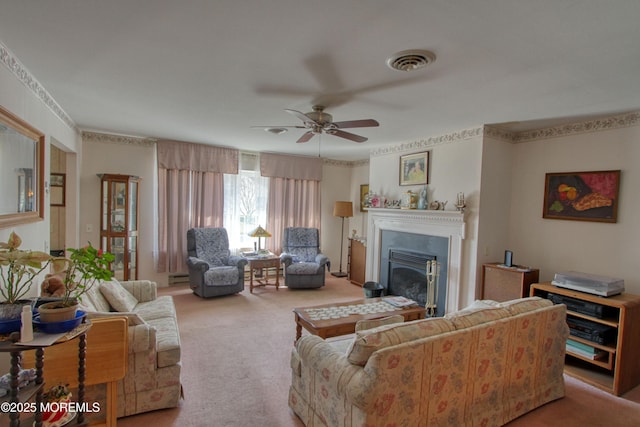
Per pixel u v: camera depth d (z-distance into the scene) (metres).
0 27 1.82
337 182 6.84
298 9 1.59
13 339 1.39
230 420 2.14
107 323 1.94
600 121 3.28
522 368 2.18
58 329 1.48
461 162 3.92
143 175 5.01
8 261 1.47
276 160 6.05
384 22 1.68
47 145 2.89
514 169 3.96
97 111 3.49
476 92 2.64
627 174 3.09
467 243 3.85
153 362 2.16
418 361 1.67
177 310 4.20
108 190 4.49
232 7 1.59
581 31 1.71
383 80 2.44
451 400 1.84
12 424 1.41
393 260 4.86
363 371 1.63
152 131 4.48
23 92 2.35
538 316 2.21
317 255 5.75
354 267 5.87
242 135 4.61
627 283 3.09
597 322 2.75
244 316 4.03
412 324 1.80
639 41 1.79
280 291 5.25
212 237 5.31
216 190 5.54
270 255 5.36
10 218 2.06
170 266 5.22
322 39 1.88
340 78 2.43
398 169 4.87
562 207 3.54
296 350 2.18
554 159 3.62
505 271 3.52
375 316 2.93
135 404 2.14
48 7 1.62
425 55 2.02
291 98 2.90
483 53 1.98
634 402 2.46
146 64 2.28
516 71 2.22
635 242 3.04
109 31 1.85
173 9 1.62
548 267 3.65
